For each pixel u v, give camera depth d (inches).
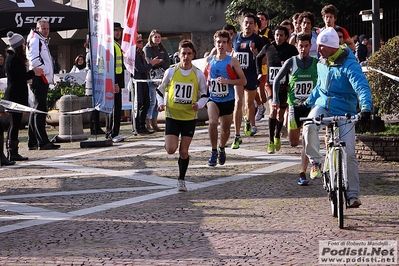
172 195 470.9
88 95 943.0
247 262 305.1
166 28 1615.4
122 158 649.0
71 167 605.6
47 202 457.1
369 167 551.8
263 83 757.3
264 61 668.7
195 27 1641.2
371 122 647.8
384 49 598.2
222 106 556.1
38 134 728.3
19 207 441.7
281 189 476.7
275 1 1286.9
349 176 379.9
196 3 1636.3
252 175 536.7
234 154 640.4
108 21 709.9
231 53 691.4
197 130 848.9
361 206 413.1
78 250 333.1
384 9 1253.1
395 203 418.3
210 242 341.4
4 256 325.1
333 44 382.0
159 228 374.0
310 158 411.8
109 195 476.7
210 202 441.1
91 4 709.3
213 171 561.0
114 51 762.8
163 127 909.2
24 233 370.3
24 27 999.0
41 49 708.7
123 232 367.6
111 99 716.7
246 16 673.0
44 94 725.9
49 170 593.3
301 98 507.5
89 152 698.8
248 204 430.3
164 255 320.2
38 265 309.6
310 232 355.6
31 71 645.3
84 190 498.0
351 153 379.9
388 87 596.1
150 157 649.6
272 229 364.2
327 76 390.6
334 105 390.3
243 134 781.9
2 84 1044.5
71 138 810.8
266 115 1008.2
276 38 630.5
